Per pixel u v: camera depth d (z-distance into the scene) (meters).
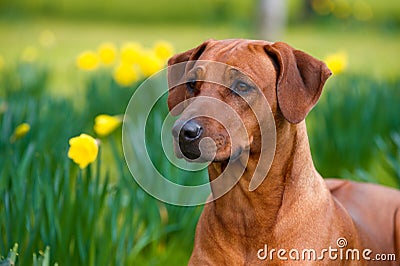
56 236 4.76
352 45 18.59
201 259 4.38
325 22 22.16
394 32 20.69
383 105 7.91
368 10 22.00
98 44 17.36
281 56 4.09
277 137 4.11
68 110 7.61
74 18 22.80
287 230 4.18
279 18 16.11
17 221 4.71
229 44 4.18
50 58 15.19
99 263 4.86
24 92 8.41
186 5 24.58
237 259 4.27
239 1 24.50
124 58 7.47
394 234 4.87
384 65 15.41
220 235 4.30
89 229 4.87
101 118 5.69
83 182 5.13
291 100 4.04
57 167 5.38
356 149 7.43
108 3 24.86
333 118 7.59
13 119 6.52
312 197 4.26
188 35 19.11
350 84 8.41
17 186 5.03
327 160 7.52
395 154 7.66
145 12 23.97
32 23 21.11
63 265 4.77
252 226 4.21
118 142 8.51
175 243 5.79
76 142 4.73
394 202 5.00
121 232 5.06
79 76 13.00
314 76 4.16
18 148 5.95
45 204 4.75
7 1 23.59
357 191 5.07
